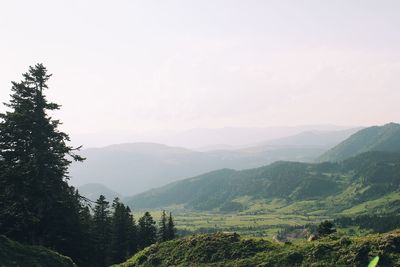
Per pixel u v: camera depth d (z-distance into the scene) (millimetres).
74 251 52156
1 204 43531
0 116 45781
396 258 39969
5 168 44594
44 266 36688
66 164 48406
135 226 89188
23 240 45781
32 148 46062
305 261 43094
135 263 51188
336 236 49188
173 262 48750
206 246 49938
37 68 48406
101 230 79188
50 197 45781
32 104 47156
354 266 40125
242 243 49250
